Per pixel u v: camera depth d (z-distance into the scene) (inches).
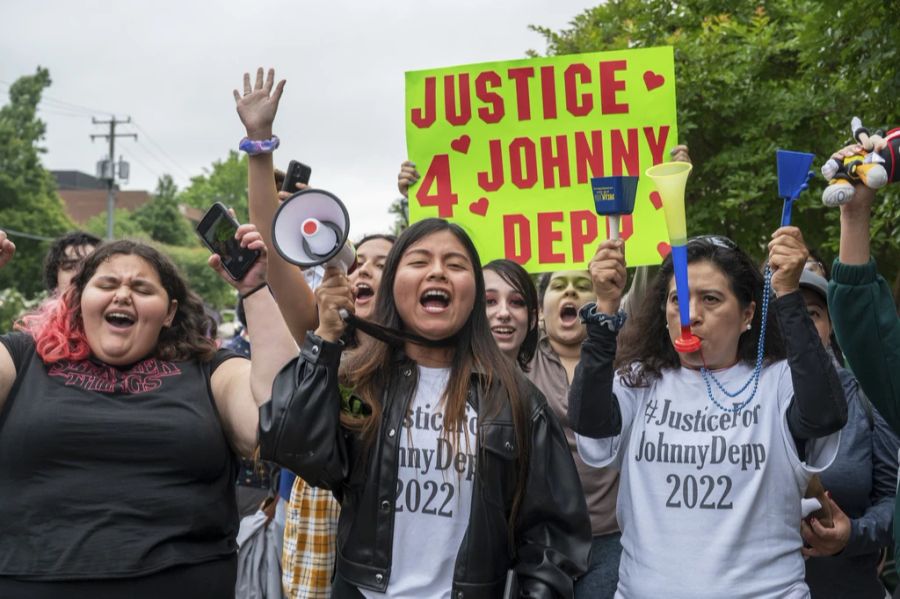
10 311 1486.2
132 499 117.6
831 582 147.3
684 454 120.2
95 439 118.1
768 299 122.0
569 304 180.4
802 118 317.7
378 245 186.9
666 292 127.5
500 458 112.6
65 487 116.8
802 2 331.9
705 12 371.2
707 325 121.4
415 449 113.6
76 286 127.3
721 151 334.3
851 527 134.5
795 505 118.6
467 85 184.7
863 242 115.3
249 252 123.0
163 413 121.6
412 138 186.2
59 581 114.1
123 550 115.6
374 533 112.1
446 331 116.8
